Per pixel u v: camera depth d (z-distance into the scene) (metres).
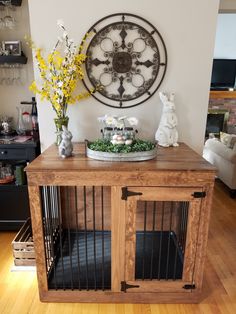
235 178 3.04
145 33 1.77
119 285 1.53
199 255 1.48
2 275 1.78
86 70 1.83
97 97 1.89
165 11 1.74
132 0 1.72
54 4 1.71
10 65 2.26
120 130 1.69
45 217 1.75
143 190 1.38
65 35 1.67
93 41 1.78
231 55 5.62
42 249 1.47
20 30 2.20
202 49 1.81
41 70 1.74
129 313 1.50
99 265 1.75
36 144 2.04
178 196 1.39
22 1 2.13
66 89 1.67
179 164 1.42
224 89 5.70
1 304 1.55
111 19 1.75
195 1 1.72
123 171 1.34
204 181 1.36
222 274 1.82
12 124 2.40
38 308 1.53
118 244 1.46
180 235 1.86
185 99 1.91
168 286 1.54
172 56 1.82
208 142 3.83
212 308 1.54
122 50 1.80
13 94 2.36
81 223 2.11
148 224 2.09
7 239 2.20
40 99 1.85
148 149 1.50
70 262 1.65
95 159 1.49
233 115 5.87
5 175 2.29
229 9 3.98
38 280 1.52
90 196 2.04
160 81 1.87
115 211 1.41
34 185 1.37
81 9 1.73
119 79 1.86
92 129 1.95
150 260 1.79
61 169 1.34
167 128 1.82
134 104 1.91
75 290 1.55
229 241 2.21
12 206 2.21
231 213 2.71
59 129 1.74
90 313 1.50
